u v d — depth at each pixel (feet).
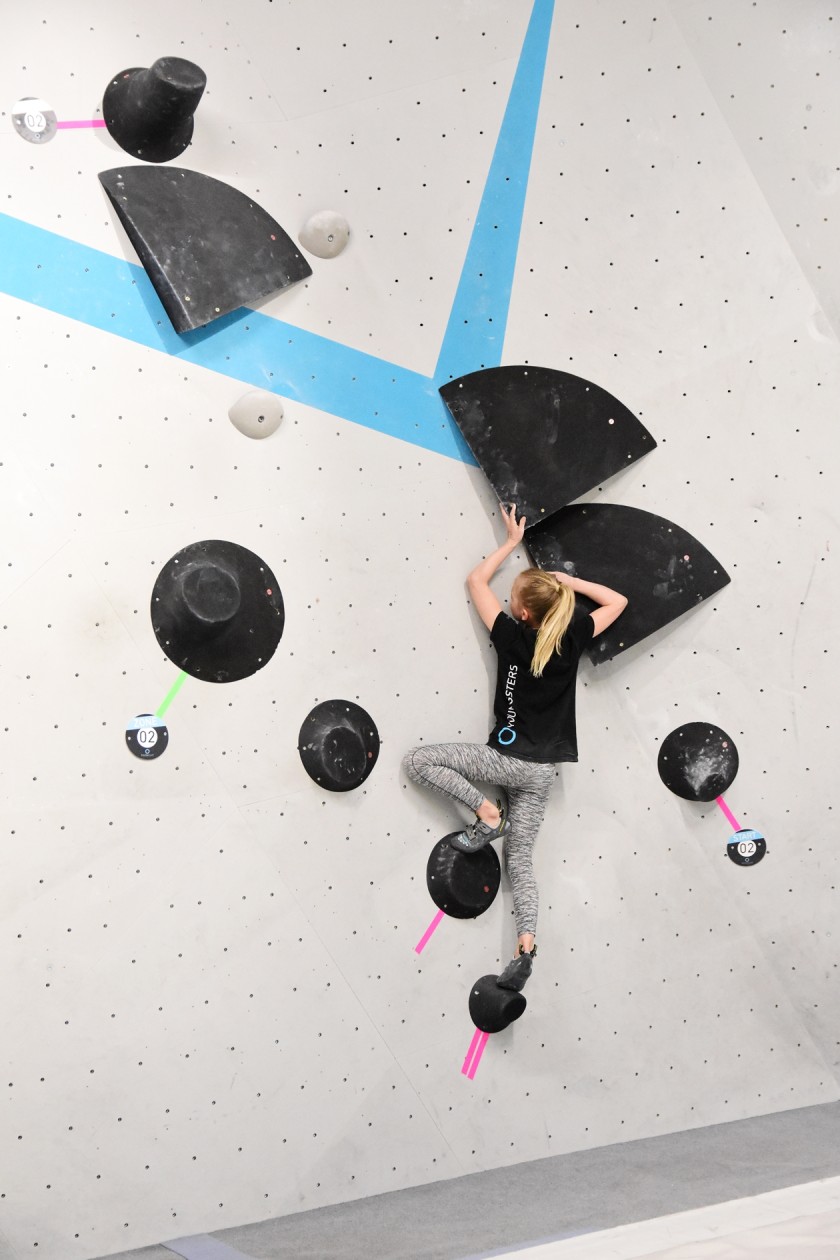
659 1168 9.25
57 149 8.52
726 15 10.35
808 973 10.69
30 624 8.43
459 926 9.64
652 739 10.32
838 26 10.63
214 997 8.80
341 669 9.35
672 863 10.35
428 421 9.68
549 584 9.41
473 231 9.76
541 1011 9.85
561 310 9.98
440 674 9.68
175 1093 8.63
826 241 10.66
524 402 9.84
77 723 8.53
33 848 8.37
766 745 10.63
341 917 9.23
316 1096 9.05
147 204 8.68
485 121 9.77
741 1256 5.89
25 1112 8.22
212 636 8.82
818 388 10.70
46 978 8.34
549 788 9.62
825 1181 8.07
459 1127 9.48
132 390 8.75
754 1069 10.50
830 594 10.73
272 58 9.14
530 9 9.86
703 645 10.46
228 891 8.90
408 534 9.61
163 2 8.82
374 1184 9.16
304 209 9.23
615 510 10.14
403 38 9.53
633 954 10.18
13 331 8.43
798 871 10.70
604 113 10.08
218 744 8.93
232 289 8.90
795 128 10.55
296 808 9.15
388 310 9.53
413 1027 9.40
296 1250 8.05
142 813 8.68
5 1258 8.07
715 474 10.43
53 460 8.53
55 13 8.50
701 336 10.38
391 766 9.50
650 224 10.23
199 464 8.95
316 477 9.32
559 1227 8.16
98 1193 8.35
